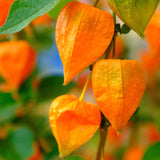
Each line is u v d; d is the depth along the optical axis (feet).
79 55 1.24
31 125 1.99
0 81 2.01
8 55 1.86
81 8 1.26
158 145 1.77
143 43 2.23
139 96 1.26
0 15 1.46
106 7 1.73
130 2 1.23
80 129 1.29
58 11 1.41
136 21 1.24
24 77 1.92
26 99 1.94
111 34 1.26
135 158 1.98
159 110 2.16
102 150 1.38
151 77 2.23
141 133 2.15
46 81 1.96
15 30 1.21
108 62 1.26
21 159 1.84
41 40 2.00
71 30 1.25
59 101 1.30
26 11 1.22
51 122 1.30
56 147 1.99
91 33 1.25
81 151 2.19
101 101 1.25
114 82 1.24
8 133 1.88
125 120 1.25
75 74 1.25
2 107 1.91
